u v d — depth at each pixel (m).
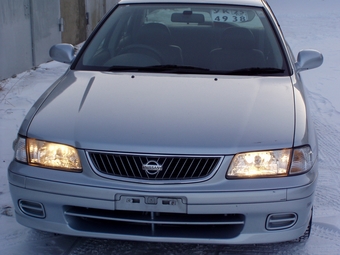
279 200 2.44
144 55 3.61
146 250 2.95
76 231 2.56
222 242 2.52
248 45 3.67
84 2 10.20
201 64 3.49
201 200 2.40
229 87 3.11
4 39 6.70
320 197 3.67
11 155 4.35
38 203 2.56
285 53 3.55
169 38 3.77
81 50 3.68
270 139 2.54
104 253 2.91
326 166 4.29
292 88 3.15
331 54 9.66
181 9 4.02
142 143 2.48
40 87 6.52
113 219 2.51
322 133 5.16
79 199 2.47
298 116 2.76
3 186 3.74
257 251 2.94
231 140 2.51
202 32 3.82
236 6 4.02
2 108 5.61
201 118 2.69
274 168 2.49
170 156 2.44
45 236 3.07
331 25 14.65
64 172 2.51
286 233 2.54
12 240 3.01
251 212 2.45
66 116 2.75
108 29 3.93
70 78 3.33
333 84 7.27
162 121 2.66
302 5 20.47
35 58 7.72
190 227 2.58
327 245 3.00
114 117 2.71
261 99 2.94
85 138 2.54
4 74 6.79
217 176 2.44
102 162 2.48
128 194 2.42
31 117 2.79
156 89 3.06
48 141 2.58
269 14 3.96
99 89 3.08
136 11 4.07
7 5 6.73
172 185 2.42
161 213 2.52
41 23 7.88
